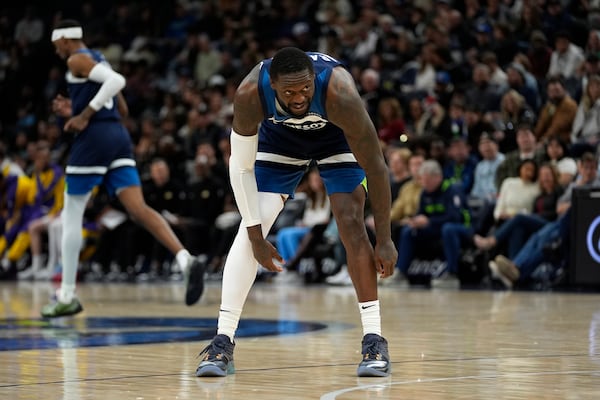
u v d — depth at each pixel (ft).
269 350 23.29
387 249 19.25
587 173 49.03
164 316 34.27
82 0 104.42
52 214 68.23
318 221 58.70
